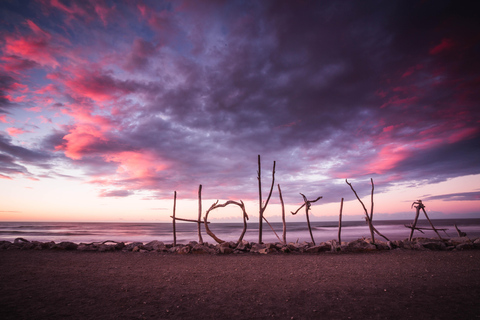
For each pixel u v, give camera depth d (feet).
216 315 15.06
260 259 38.60
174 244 53.88
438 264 30.91
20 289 20.29
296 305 16.58
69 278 24.71
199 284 22.49
